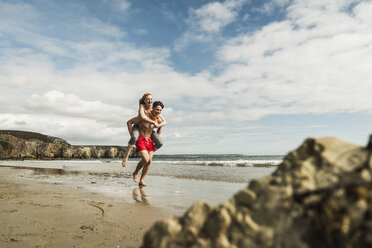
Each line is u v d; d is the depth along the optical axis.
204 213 1.21
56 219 2.89
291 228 1.04
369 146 1.12
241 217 1.14
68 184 6.21
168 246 1.16
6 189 5.15
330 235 0.94
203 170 11.65
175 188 5.69
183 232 1.17
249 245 1.06
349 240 0.89
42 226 2.62
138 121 6.26
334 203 0.97
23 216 2.98
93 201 3.98
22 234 2.36
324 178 1.09
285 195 1.12
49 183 6.35
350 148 1.18
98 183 6.52
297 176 1.15
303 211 1.05
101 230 2.53
